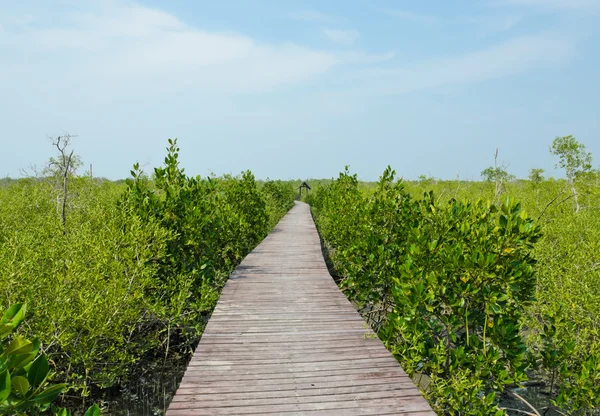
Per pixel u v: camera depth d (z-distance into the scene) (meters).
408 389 3.51
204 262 7.32
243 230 10.02
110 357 4.96
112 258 5.41
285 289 6.71
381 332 5.12
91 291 4.76
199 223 7.16
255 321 5.18
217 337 4.64
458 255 4.46
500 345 4.43
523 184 19.08
